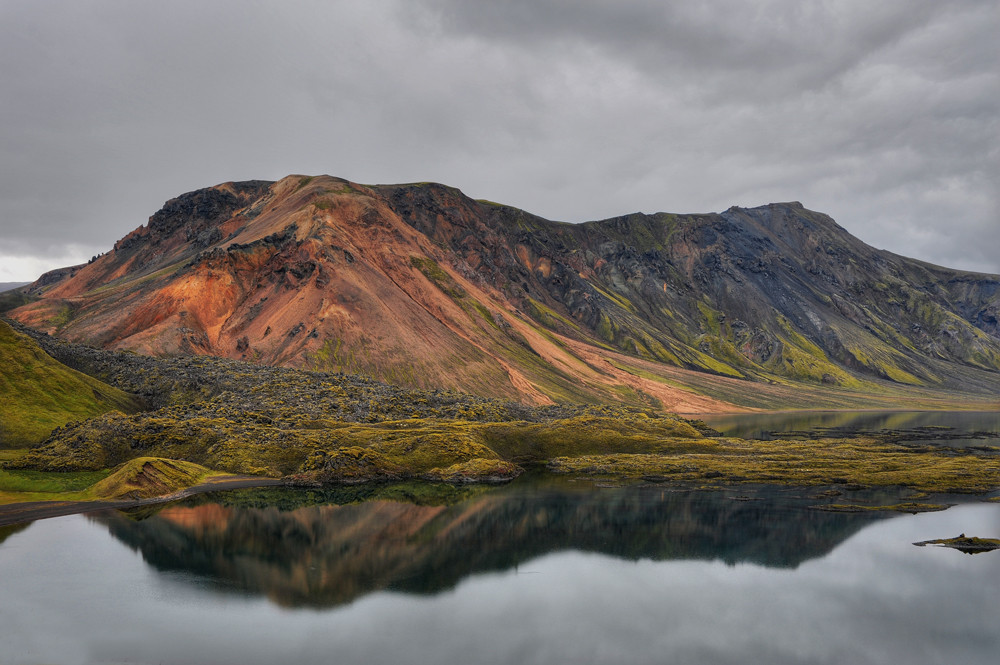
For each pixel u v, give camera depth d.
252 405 172.88
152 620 64.12
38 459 126.69
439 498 125.00
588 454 174.25
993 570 82.94
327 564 83.25
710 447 179.12
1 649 56.91
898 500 123.56
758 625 65.88
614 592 74.56
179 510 110.94
